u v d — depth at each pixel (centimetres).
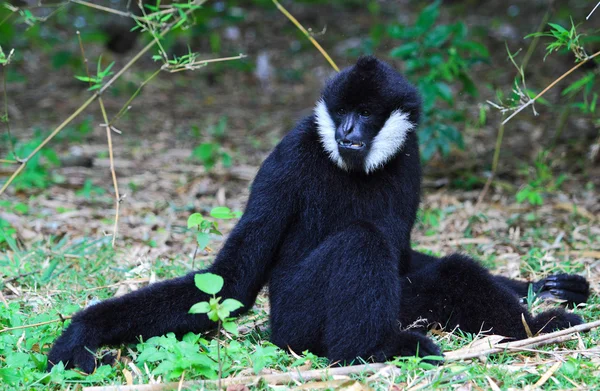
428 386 714
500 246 1294
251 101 2427
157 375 765
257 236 823
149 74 2608
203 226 909
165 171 1772
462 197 1580
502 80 2388
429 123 1585
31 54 2714
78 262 1170
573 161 1756
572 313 880
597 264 1177
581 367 766
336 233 812
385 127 838
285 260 845
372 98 832
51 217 1427
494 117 2109
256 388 725
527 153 1805
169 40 2359
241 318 964
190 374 754
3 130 2050
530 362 789
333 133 837
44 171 1653
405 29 1606
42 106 2302
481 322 859
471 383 730
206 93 2505
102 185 1662
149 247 1268
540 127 1991
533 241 1305
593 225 1390
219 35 2823
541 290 1013
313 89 2511
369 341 769
